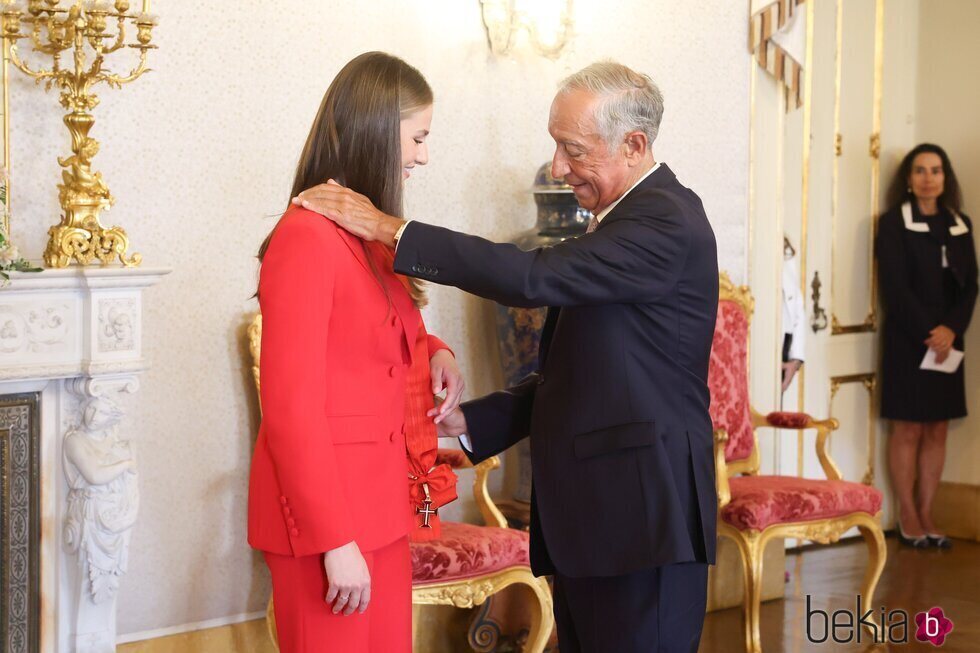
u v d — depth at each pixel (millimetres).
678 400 2170
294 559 1880
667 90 4469
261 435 1995
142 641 3342
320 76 3588
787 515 3902
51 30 2766
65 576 2881
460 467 3398
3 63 3020
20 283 2662
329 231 1891
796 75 4801
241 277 3477
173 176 3332
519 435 2449
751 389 5016
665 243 2092
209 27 3367
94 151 2805
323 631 1879
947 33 5691
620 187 2242
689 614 2154
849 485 4109
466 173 3955
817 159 5488
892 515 5820
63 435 2842
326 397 1884
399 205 2023
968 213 5633
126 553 2887
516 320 3770
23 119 3068
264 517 1913
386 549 1999
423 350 2236
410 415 2182
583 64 4219
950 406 5418
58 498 2861
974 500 5617
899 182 5660
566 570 2154
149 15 2818
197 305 3402
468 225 3971
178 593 3406
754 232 4953
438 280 1978
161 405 3355
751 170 4742
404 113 1989
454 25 3883
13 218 3064
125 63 3221
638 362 2145
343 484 1879
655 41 4414
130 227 3271
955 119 5676
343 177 1978
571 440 2164
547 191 3760
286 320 1819
